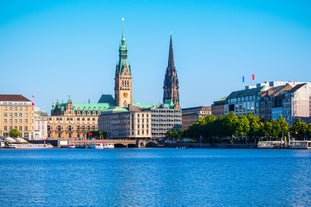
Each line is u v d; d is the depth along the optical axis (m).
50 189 148.75
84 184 160.00
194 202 126.69
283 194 136.12
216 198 131.50
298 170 197.50
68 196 136.00
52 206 122.69
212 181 165.25
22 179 175.62
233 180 167.00
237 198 131.00
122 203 126.12
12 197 134.75
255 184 155.62
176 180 169.50
